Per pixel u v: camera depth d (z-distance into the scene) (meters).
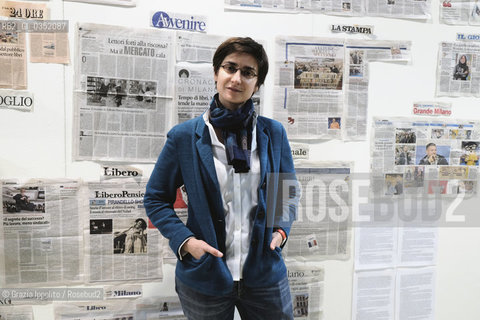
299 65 1.21
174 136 0.88
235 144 0.86
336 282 1.32
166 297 1.21
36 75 1.08
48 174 1.11
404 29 1.28
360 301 1.34
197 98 1.16
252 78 0.84
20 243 1.12
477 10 1.32
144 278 1.19
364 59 1.26
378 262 1.35
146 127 1.15
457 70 1.32
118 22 1.10
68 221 1.14
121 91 1.12
